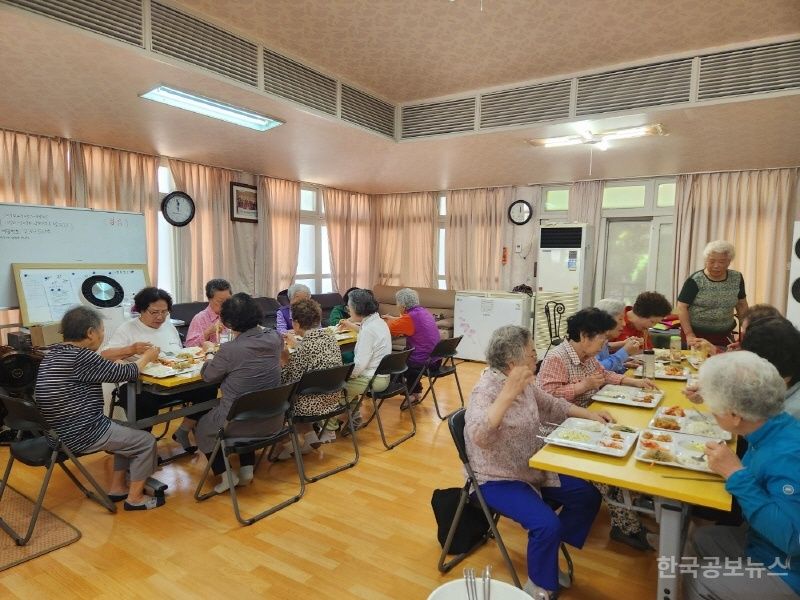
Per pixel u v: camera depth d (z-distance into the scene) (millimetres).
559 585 1876
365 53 3256
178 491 2752
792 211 5023
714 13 2627
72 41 2365
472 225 6949
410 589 1947
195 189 5344
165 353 3047
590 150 4434
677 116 3340
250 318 2641
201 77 2820
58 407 2311
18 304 3648
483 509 1864
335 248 7246
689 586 1469
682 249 5543
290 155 4887
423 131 4184
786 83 2857
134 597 1875
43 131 4023
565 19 2750
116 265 4176
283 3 2643
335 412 2984
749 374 1271
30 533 2201
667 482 1401
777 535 1187
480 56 3260
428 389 4500
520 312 5953
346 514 2527
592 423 1849
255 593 1909
